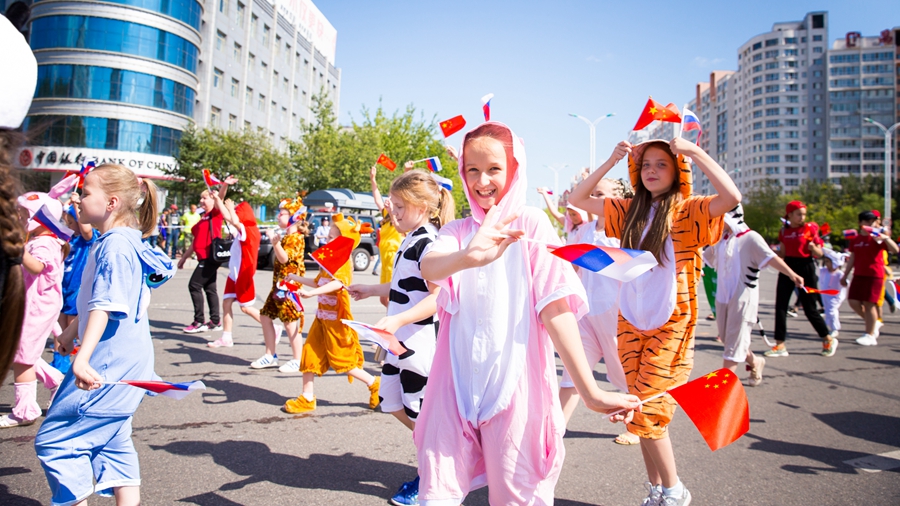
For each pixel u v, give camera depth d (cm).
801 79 13125
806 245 684
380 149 3394
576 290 182
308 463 338
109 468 235
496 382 187
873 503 297
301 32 5491
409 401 297
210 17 3991
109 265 226
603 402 179
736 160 14275
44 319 389
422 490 185
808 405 481
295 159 3319
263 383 516
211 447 360
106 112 3272
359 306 1038
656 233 271
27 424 390
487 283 193
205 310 926
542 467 186
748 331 507
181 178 2998
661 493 267
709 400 188
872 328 784
